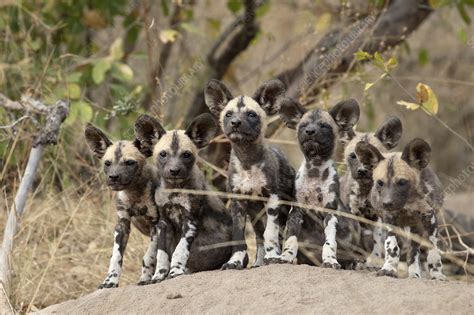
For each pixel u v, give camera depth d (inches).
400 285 426.6
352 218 523.5
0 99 709.3
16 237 623.8
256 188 508.4
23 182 621.3
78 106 714.8
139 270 616.4
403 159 477.4
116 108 713.0
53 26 813.9
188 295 447.8
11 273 573.0
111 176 511.5
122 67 754.2
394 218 483.8
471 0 770.2
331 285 433.4
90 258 655.8
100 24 816.9
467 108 928.3
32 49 796.0
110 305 458.9
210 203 530.6
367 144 484.1
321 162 508.1
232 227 520.4
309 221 519.2
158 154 513.7
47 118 669.3
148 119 523.2
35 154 637.9
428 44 967.0
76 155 745.6
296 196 510.6
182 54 850.1
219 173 709.3
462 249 651.5
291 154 781.3
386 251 474.0
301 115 526.6
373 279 440.8
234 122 499.8
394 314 390.3
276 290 432.8
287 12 920.3
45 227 661.9
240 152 510.0
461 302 398.0
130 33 827.4
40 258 640.4
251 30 831.1
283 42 919.0
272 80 529.3
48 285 611.2
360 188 521.0
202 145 522.9
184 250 508.1
